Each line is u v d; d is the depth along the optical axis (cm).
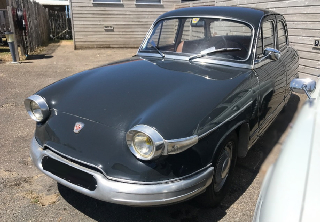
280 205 139
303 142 169
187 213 268
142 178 211
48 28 1891
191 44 354
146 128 206
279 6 714
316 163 151
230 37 341
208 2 1062
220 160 262
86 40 1355
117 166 215
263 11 369
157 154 203
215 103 242
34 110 269
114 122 229
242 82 281
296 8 671
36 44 1349
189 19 361
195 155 222
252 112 290
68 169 233
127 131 220
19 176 319
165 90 254
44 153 247
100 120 233
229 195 296
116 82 275
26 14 1147
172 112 222
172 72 294
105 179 215
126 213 268
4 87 667
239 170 341
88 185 222
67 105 257
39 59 1054
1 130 434
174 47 366
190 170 220
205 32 352
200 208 275
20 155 363
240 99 267
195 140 216
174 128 211
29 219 257
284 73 394
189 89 255
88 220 258
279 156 176
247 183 316
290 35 696
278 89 370
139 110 232
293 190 143
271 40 386
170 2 1381
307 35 655
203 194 254
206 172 228
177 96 243
